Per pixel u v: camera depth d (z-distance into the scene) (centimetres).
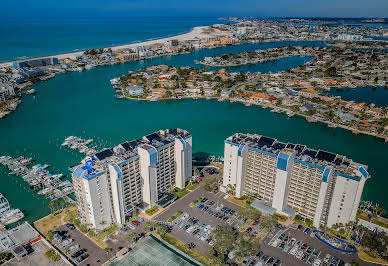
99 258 18812
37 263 18538
